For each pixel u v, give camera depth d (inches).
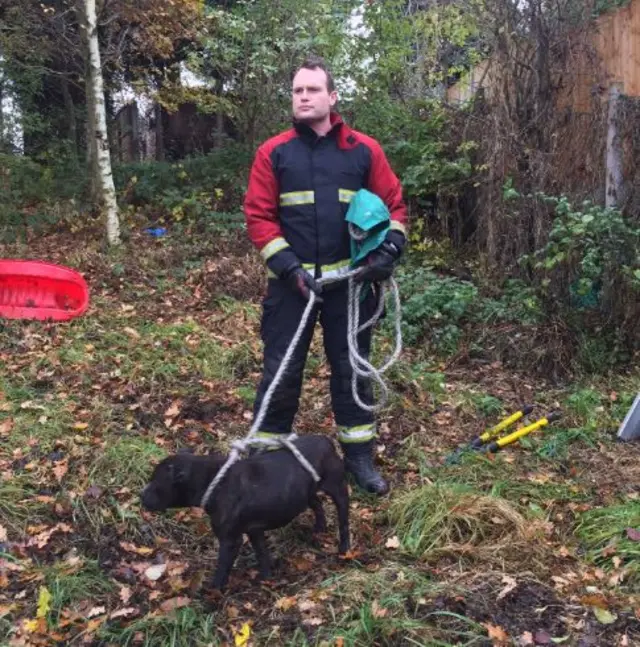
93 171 408.5
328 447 136.6
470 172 334.3
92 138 404.2
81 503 152.6
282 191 147.9
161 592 127.8
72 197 422.6
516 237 290.0
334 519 152.2
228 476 124.2
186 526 149.1
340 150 149.0
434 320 267.9
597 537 145.1
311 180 146.9
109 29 457.1
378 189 152.9
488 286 290.4
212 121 580.1
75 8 372.2
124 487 158.9
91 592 128.6
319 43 390.3
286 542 144.4
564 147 280.5
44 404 196.1
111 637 117.5
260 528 127.3
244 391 213.3
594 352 246.1
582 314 258.5
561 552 139.1
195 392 212.8
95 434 182.5
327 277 145.8
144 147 598.5
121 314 267.4
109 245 351.6
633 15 272.7
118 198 422.6
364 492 161.3
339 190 147.7
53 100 557.0
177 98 474.0
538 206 274.8
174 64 488.7
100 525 147.6
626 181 264.1
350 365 155.9
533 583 129.0
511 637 114.7
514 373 244.5
